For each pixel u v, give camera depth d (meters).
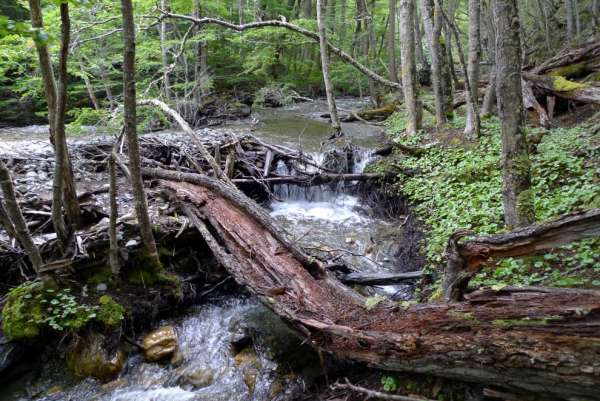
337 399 3.54
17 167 7.41
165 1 12.48
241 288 5.83
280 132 12.72
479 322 2.98
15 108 14.44
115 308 4.64
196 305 5.48
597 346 2.42
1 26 2.25
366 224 7.75
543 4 18.17
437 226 6.27
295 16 20.05
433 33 9.88
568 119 9.48
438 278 4.98
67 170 4.67
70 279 4.82
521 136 4.23
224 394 4.11
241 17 15.83
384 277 5.13
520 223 4.32
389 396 3.16
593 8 15.90
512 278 4.19
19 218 4.09
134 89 4.17
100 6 9.58
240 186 8.41
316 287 4.28
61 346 4.44
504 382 2.81
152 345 4.59
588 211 2.65
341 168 9.50
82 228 5.23
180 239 5.75
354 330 3.44
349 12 22.75
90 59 11.78
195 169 8.03
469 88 8.57
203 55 15.31
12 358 4.20
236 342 4.68
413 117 10.47
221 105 15.98
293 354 4.43
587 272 3.90
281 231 5.20
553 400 2.72
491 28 14.37
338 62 19.83
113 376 4.32
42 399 4.08
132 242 5.27
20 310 4.32
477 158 7.60
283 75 20.16
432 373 3.13
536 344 2.61
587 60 10.40
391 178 8.44
